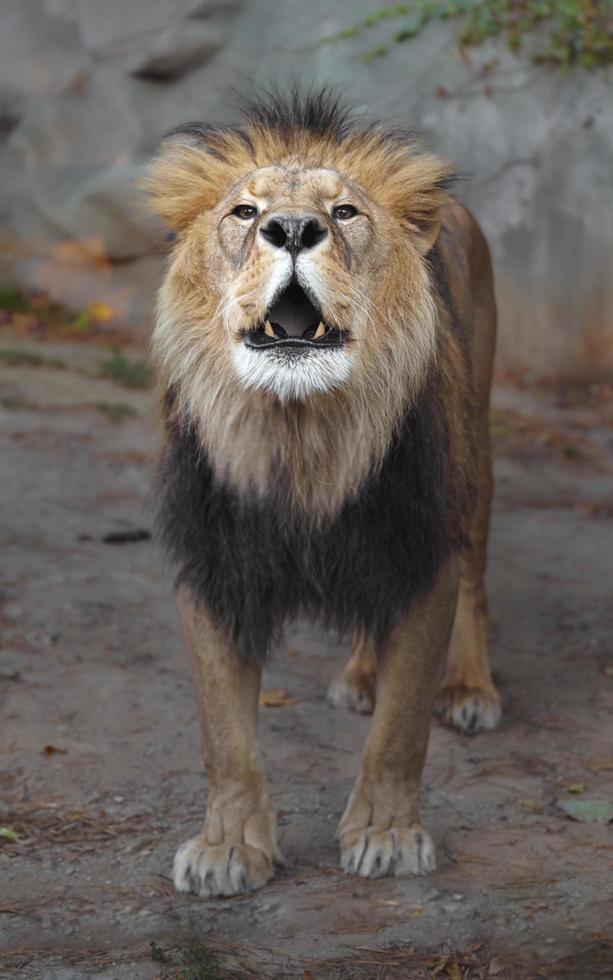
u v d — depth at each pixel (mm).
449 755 9578
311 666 11469
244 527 7543
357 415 7316
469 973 6578
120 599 12961
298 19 28281
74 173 29609
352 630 8055
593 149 25766
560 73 25953
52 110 29875
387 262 7383
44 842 8172
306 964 6699
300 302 7141
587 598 13344
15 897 7500
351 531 7555
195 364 7434
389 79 27266
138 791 8906
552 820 8469
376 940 6941
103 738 9734
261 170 7277
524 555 14883
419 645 7734
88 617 12383
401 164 7797
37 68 30078
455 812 8602
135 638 11922
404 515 7578
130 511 15969
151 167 7852
